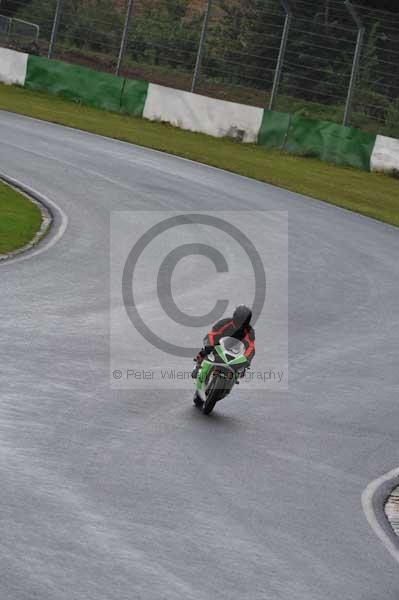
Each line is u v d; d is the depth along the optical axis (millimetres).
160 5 185375
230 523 30766
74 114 148750
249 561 27891
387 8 193125
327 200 116938
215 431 40938
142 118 157250
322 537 31219
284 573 27531
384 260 88625
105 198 94875
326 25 159000
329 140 149875
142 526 28969
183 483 33781
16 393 40375
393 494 37438
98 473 33000
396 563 30156
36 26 178250
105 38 183875
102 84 159250
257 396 47938
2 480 30375
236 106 153125
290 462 38812
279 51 164875
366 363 56875
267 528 30984
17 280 60938
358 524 33219
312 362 55219
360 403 49219
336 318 66188
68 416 38844
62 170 105250
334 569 28641
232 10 179500
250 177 123375
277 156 148000
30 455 33406
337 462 40000
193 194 104125
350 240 95250
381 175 147500
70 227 80375
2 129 123250
